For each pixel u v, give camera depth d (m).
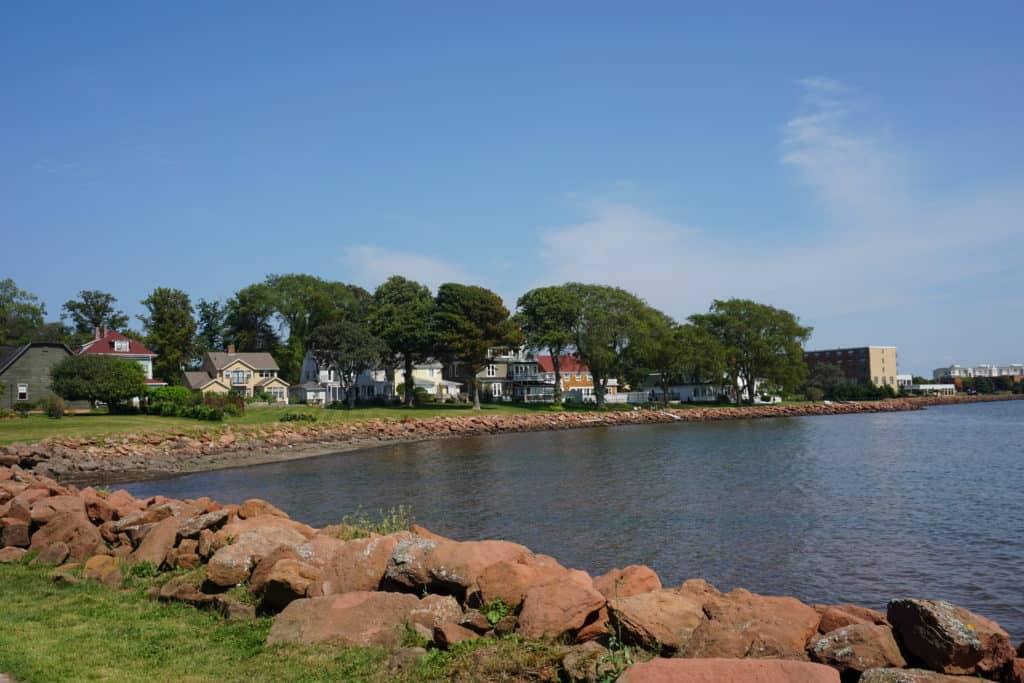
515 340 97.25
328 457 49.12
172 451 48.50
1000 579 16.25
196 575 10.93
